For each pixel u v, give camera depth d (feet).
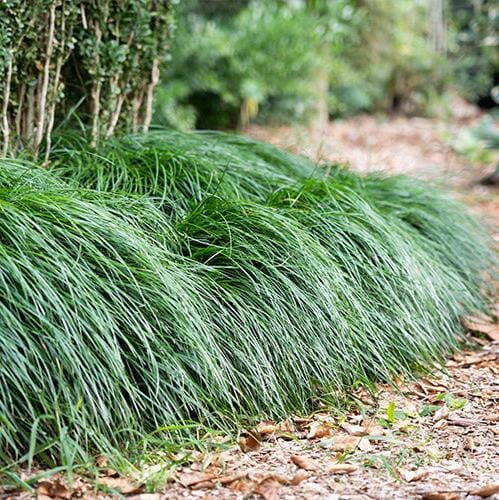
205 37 32.45
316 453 10.06
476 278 16.08
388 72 46.52
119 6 14.52
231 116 34.86
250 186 14.15
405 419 11.15
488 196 26.99
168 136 15.29
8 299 9.23
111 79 14.71
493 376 12.93
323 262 12.02
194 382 10.41
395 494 8.93
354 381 11.77
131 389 9.74
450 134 38.11
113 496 8.72
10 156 13.23
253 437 10.20
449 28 49.34
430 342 13.16
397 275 12.87
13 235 9.93
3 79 12.96
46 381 9.32
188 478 9.16
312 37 34.47
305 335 11.35
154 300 10.25
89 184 12.84
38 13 13.14
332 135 37.42
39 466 9.13
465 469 9.64
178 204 12.81
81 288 9.70
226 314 10.86
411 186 17.01
